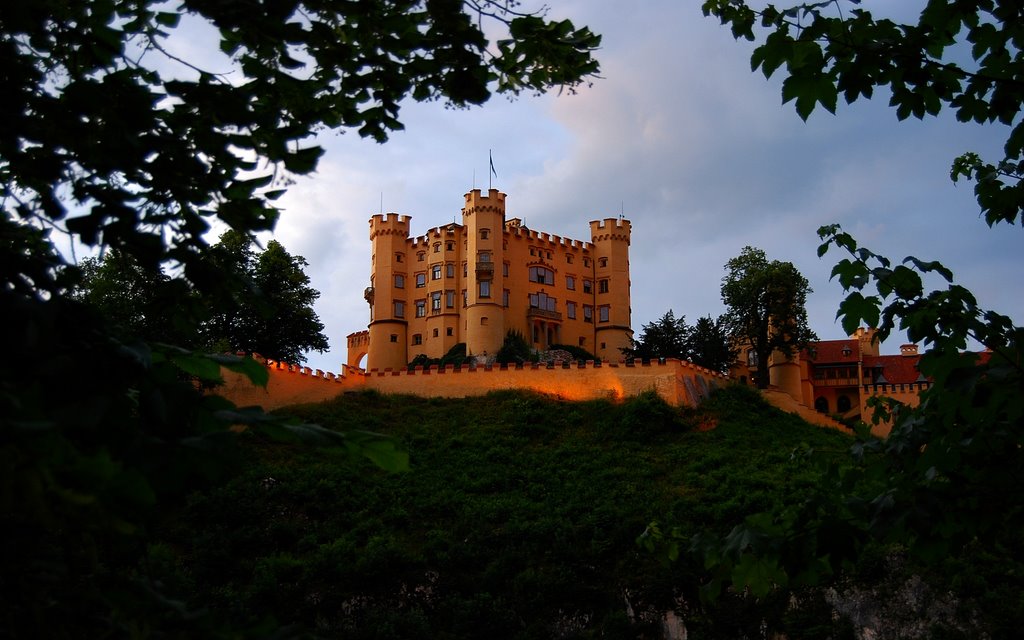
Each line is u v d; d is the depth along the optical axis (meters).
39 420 5.31
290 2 7.78
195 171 7.80
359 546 47.81
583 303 106.12
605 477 58.09
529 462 60.62
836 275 9.90
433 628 42.97
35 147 7.59
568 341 103.75
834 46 8.90
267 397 66.00
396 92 9.00
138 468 5.82
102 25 8.05
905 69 8.89
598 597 44.88
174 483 5.92
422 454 60.88
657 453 62.72
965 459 9.02
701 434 66.12
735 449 63.00
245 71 8.62
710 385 74.69
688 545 9.96
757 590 9.51
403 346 102.69
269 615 6.70
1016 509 9.37
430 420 67.94
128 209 7.23
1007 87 9.16
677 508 52.34
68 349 6.05
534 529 49.38
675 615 43.47
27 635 6.04
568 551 47.38
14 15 7.02
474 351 96.12
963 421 9.16
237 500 49.34
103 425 5.91
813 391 99.56
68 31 7.91
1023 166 10.27
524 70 9.16
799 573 9.27
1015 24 8.95
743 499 52.50
